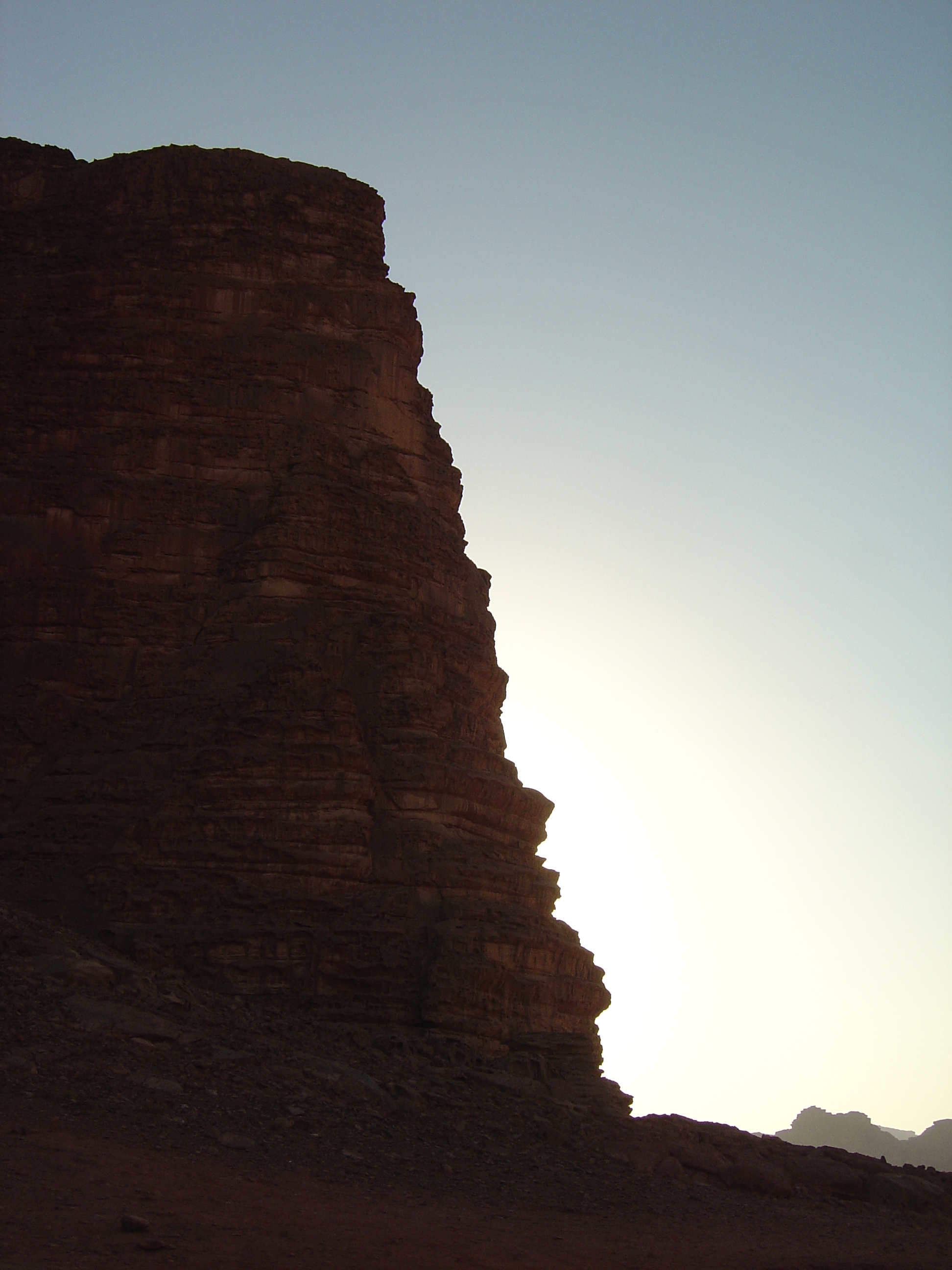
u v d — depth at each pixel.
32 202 41.06
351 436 39.31
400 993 31.56
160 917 32.03
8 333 39.41
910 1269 22.45
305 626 35.94
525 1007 32.62
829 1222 26.55
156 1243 16.77
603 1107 31.38
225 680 35.44
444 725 35.66
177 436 38.19
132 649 36.41
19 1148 19.89
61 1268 15.69
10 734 35.12
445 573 39.75
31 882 32.62
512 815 36.53
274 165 41.12
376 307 40.59
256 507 37.81
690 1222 24.11
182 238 39.94
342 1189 21.39
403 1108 26.25
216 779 33.34
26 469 37.72
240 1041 27.14
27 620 36.44
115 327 38.91
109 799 33.84
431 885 33.38
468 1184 23.42
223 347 38.91
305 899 32.19
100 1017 25.72
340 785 33.53
